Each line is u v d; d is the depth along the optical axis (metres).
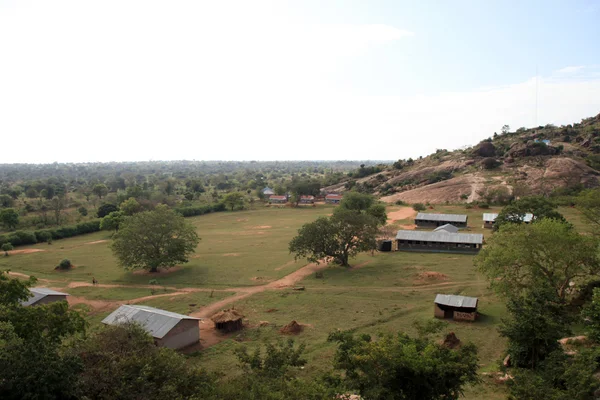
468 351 23.91
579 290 46.62
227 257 81.19
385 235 91.19
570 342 34.06
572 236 43.06
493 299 51.88
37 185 191.88
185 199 173.12
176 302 54.62
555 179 140.38
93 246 96.81
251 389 21.62
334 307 50.78
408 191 165.25
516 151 169.50
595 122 196.12
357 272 67.12
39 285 64.31
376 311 48.81
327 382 23.14
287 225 119.19
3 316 24.94
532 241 44.16
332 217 72.19
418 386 21.59
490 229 100.50
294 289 58.88
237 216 141.38
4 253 90.00
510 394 26.12
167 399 20.89
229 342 41.56
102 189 180.75
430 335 41.00
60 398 20.66
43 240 103.44
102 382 21.58
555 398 21.80
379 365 21.58
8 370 20.25
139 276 68.69
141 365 23.19
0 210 113.00
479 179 157.38
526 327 30.00
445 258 75.50
